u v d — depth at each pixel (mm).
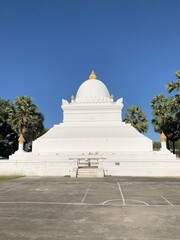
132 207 10430
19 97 46156
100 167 29141
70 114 39844
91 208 10211
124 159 30047
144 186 18359
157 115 46812
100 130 36656
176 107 35531
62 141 35219
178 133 45500
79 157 31625
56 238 6387
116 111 39500
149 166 29734
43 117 49938
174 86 35188
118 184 19719
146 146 34219
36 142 35594
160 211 9633
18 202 11656
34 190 16078
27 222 7977
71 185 19047
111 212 9438
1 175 30188
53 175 29891
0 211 9664
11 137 51344
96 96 43188
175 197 13148
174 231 6984
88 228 7285
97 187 17688
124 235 6621
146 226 7492
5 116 47812
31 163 30672
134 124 55094
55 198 12820
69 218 8492
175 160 29594
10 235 6645
